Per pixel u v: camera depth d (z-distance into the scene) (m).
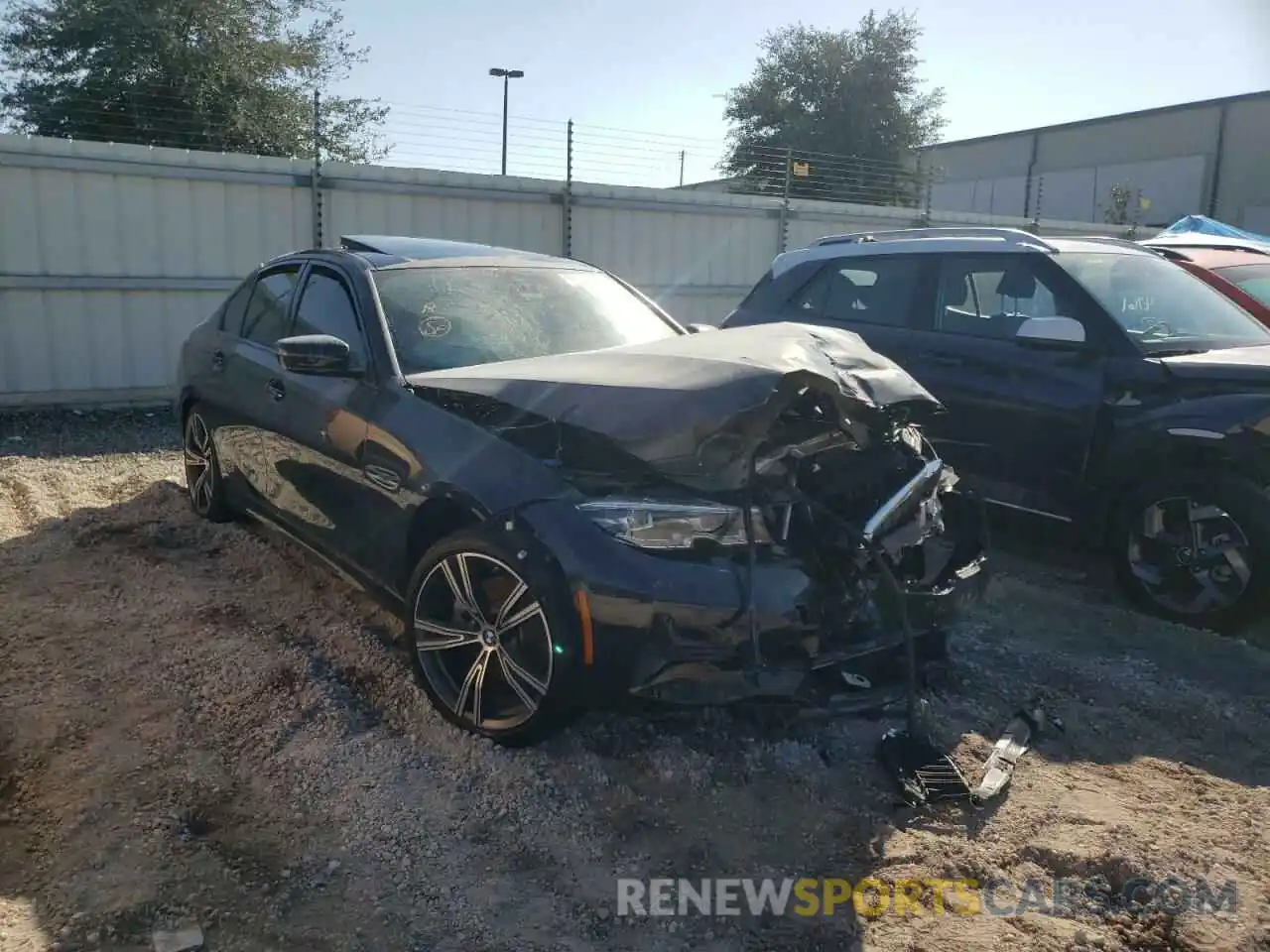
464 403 3.89
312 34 20.05
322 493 4.49
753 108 32.59
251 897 2.81
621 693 3.27
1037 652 4.64
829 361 3.76
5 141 9.07
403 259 4.93
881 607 3.58
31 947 2.58
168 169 9.83
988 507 5.85
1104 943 2.72
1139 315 5.57
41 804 3.25
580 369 3.75
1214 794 3.48
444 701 3.69
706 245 13.65
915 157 32.44
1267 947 2.71
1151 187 33.50
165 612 4.71
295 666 4.13
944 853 3.10
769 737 3.74
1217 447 4.82
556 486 3.42
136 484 7.18
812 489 3.73
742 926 2.76
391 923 2.73
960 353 5.98
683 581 3.19
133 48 17.33
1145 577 5.13
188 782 3.33
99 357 9.89
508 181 11.76
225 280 10.34
